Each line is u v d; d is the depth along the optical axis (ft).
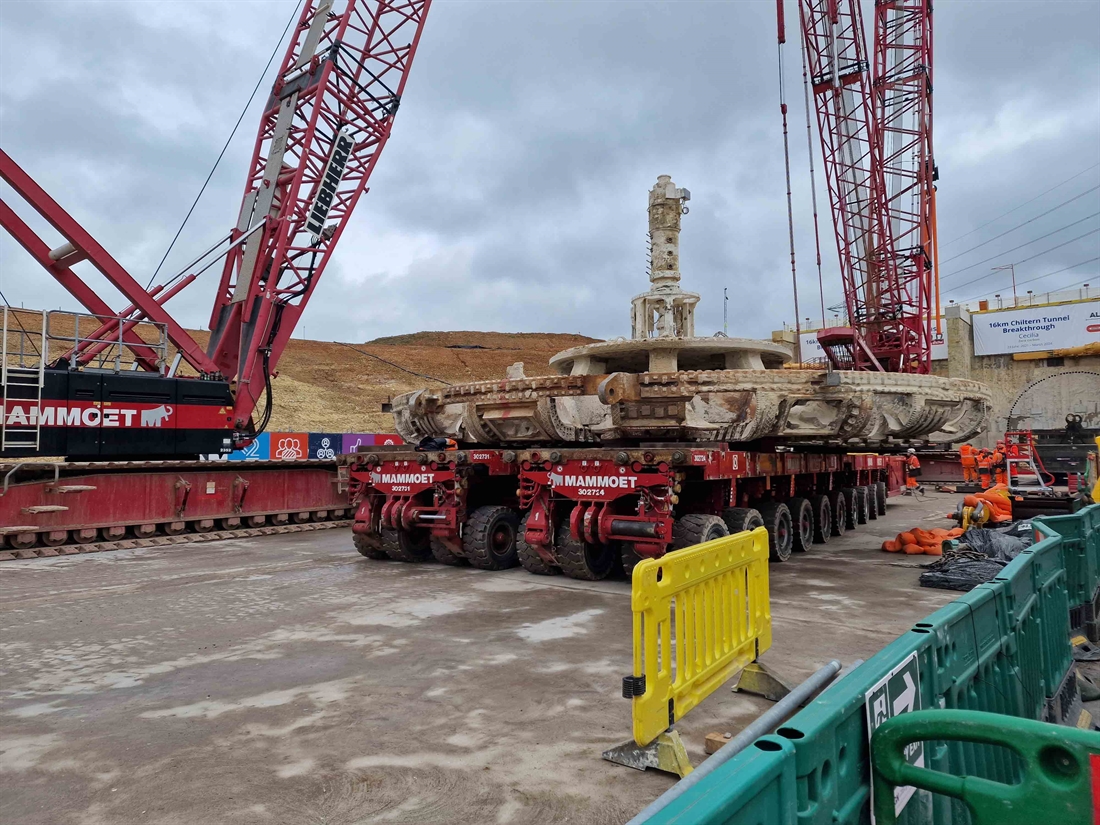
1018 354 129.90
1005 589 11.39
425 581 28.73
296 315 62.23
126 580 29.37
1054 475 61.31
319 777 11.60
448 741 12.98
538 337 359.05
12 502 37.24
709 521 27.09
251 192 63.52
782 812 5.24
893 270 72.90
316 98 60.85
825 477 44.68
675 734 11.98
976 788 5.59
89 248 47.91
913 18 71.51
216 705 14.80
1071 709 15.43
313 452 65.31
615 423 29.84
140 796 11.00
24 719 14.10
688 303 38.17
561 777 11.59
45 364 39.99
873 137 72.64
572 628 20.86
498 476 33.55
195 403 44.14
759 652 15.72
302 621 21.91
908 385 30.45
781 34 70.13
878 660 7.22
